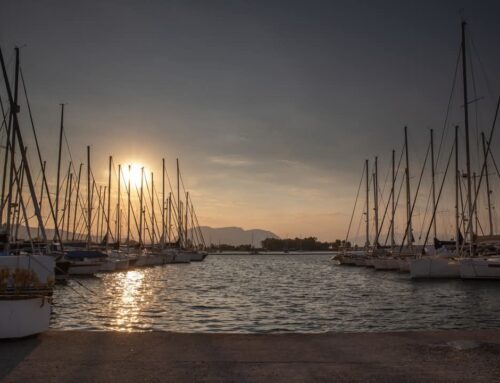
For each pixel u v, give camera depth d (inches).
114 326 768.9
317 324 824.3
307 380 275.7
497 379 277.0
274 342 366.9
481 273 1603.1
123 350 341.4
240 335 392.2
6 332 367.6
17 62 1285.7
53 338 378.6
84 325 770.2
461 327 783.1
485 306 1057.5
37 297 386.9
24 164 1140.5
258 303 1154.0
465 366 301.7
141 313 938.1
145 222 3376.0
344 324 823.1
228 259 6038.4
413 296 1286.9
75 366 301.9
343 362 311.7
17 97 1282.0
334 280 2010.3
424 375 284.4
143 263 2950.3
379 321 854.5
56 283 1470.2
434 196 2197.3
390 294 1354.6
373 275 2260.1
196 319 875.4
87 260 1959.9
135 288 1566.2
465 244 1893.5
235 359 318.3
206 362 311.1
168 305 1087.6
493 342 365.7
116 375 283.9
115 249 2790.4
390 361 314.0
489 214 2272.4
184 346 353.1
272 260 5620.1
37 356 324.8
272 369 296.5
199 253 4404.5
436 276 1713.8
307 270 2997.0
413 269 1731.1
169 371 291.9
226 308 1048.2
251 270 3006.9
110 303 1101.1
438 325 805.2
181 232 4005.9
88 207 2482.8
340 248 4566.9
